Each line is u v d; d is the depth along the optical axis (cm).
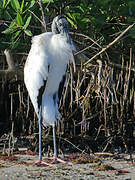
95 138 1331
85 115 1362
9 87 1534
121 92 1409
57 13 1288
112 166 1094
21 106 1483
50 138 1286
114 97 1386
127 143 1358
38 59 1148
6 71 1363
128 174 992
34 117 1405
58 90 1212
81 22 1218
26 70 1188
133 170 1041
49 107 1172
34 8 1175
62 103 1401
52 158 1164
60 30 1157
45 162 1090
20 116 1514
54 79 1176
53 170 1029
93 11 1227
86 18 1216
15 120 1530
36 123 1409
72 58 1163
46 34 1162
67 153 1295
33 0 1114
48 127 1348
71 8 1238
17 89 1516
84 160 1144
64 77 1212
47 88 1179
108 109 1368
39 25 1364
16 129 1532
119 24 1298
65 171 1017
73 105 1403
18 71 1357
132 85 1370
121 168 1068
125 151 1326
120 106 1384
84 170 1031
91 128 1412
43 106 1171
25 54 1362
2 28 1368
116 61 1391
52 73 1166
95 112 1386
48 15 1280
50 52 1149
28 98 1432
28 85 1179
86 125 1377
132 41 1346
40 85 1149
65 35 1150
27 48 1363
